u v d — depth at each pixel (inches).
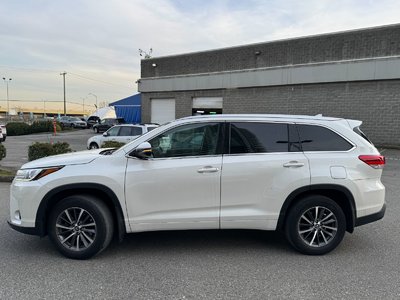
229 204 176.2
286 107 837.2
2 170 437.1
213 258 176.6
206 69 970.1
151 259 175.0
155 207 173.9
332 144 183.0
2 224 230.1
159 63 1062.4
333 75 759.7
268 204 176.9
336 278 154.3
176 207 174.7
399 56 679.7
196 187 174.1
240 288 145.2
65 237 176.9
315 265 168.1
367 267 166.1
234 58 917.2
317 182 176.2
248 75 890.1
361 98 732.0
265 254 181.8
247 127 181.6
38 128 1606.8
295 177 175.8
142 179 172.1
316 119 186.2
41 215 172.9
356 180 178.5
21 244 195.0
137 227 174.7
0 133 1055.0
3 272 159.6
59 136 1352.1
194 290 143.5
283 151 179.8
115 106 1523.1
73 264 168.9
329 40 765.3
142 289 144.3
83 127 1961.1
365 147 184.9
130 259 174.9
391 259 176.1
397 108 691.4
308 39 792.9
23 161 548.1
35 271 160.7
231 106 928.3
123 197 171.9
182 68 1017.5
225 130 180.2
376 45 708.7
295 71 812.6
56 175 171.9
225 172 174.6
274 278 154.3
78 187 171.6
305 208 178.1
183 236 208.4
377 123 716.0
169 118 1060.5
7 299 135.4
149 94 1095.0
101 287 145.6
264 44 861.8
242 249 188.5
